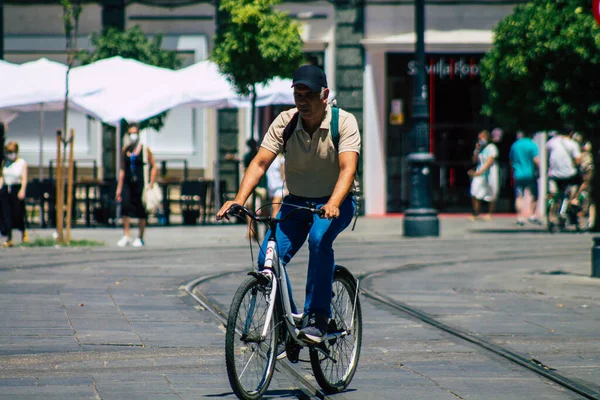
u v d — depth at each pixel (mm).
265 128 81562
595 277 38844
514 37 49781
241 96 64688
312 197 19797
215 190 72812
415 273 40375
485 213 81562
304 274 39250
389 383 20547
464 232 63031
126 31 76500
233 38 62219
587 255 48281
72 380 20125
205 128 81875
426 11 80125
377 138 80625
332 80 80500
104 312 29109
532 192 71000
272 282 18781
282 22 62625
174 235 60594
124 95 63688
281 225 19703
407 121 80938
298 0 80188
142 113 63375
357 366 22234
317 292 19391
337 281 20297
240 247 51844
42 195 67938
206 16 81625
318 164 19500
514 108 52000
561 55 43375
